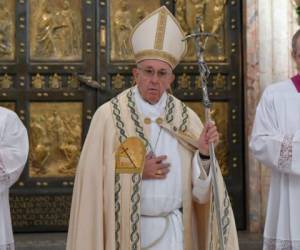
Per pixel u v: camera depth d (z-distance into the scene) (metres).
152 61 3.45
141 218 3.40
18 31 7.16
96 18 7.26
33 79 7.16
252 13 7.04
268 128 4.60
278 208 4.66
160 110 3.54
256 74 7.03
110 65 7.22
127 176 3.39
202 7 7.34
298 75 4.68
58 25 7.23
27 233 7.05
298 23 6.34
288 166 4.40
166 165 3.41
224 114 7.29
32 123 7.12
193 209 3.56
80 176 3.47
